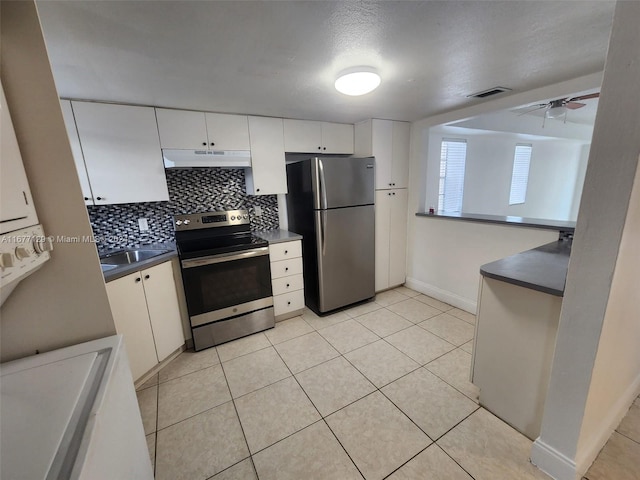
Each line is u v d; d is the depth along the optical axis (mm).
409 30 1231
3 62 851
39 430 660
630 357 1471
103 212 2311
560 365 1188
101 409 719
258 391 1870
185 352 2344
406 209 3395
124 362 1023
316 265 2805
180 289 2271
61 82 1639
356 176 2820
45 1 943
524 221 2414
